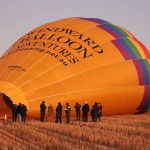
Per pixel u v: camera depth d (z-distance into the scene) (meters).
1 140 36.38
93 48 65.00
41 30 69.56
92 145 34.59
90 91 61.84
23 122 56.12
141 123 60.59
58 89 59.88
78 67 62.03
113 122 61.19
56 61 61.88
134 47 69.62
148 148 33.41
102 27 69.62
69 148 32.06
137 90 68.06
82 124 55.25
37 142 35.38
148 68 70.25
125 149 33.12
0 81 60.25
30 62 61.91
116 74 64.81
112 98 64.81
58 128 47.38
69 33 66.94
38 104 58.50
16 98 57.66
